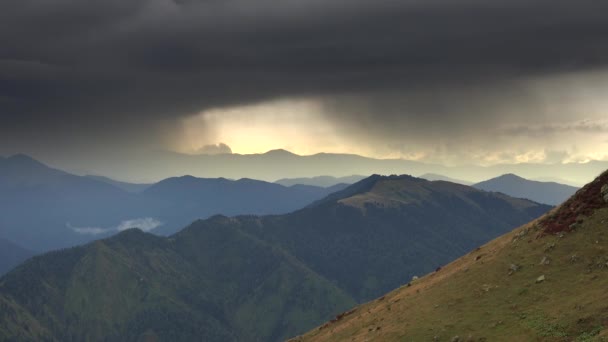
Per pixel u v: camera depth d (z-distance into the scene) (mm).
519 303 72438
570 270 73812
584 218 82438
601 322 59656
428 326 78250
